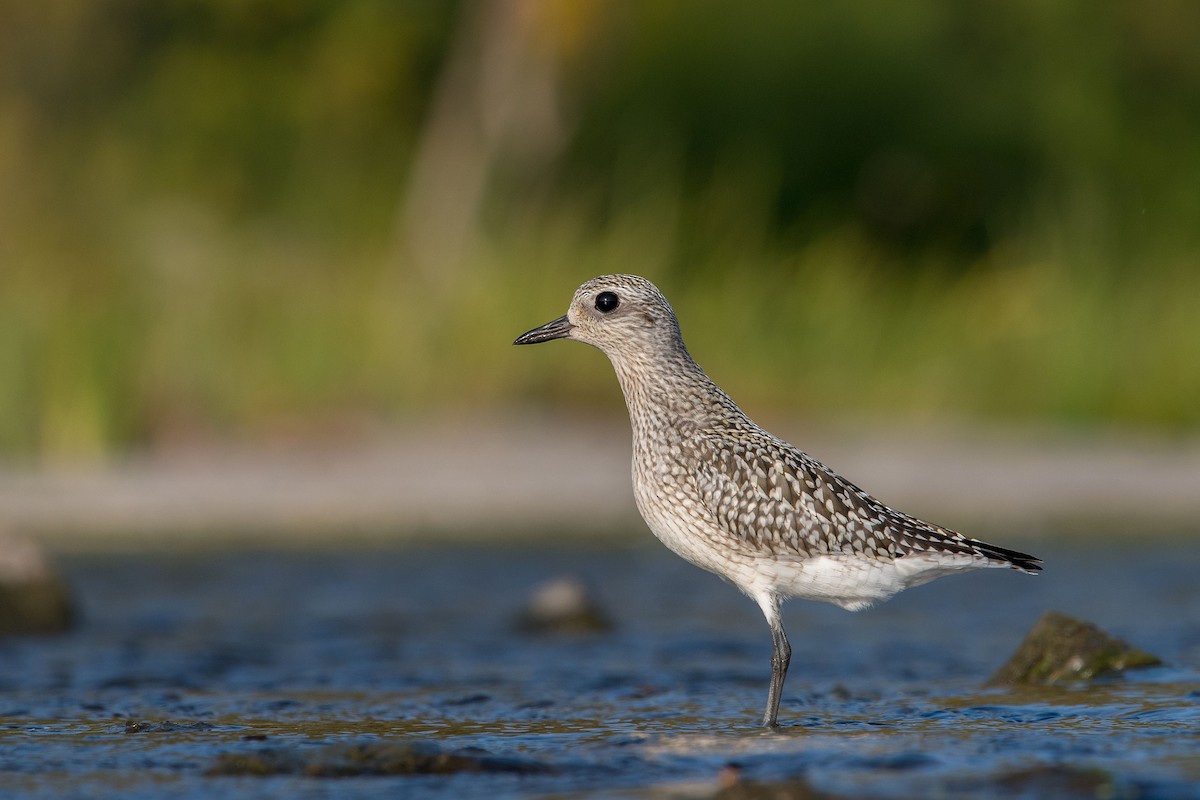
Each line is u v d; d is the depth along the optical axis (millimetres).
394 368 18688
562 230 21719
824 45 28219
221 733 6516
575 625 9547
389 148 27328
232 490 15508
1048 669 7676
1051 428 20562
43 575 9625
